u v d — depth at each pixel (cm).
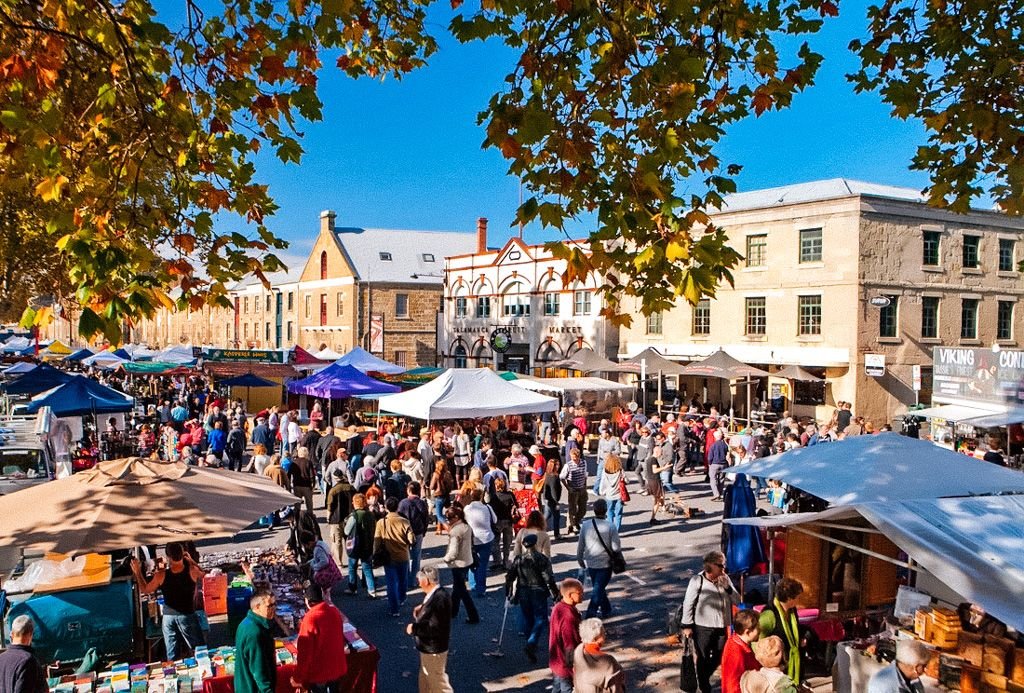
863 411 2945
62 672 747
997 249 3241
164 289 616
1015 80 731
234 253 642
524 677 859
